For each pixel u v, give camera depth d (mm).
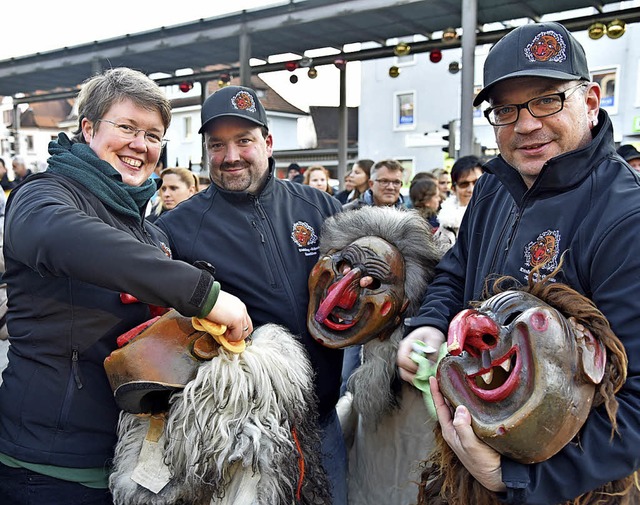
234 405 1015
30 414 1157
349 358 1727
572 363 820
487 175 1398
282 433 1038
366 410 1429
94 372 1179
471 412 864
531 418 797
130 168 1272
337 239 1485
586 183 1023
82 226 958
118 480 1092
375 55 7051
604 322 883
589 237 973
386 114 16422
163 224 1721
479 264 1277
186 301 953
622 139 12227
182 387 1030
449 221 2846
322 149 17688
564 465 829
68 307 1145
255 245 1642
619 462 820
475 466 865
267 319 1608
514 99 1043
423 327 1227
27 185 1133
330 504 1201
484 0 5520
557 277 1015
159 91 1273
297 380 1112
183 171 3584
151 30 6840
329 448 1543
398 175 3393
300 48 7230
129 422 1140
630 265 885
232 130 1625
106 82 1232
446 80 15422
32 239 973
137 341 1051
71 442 1158
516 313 893
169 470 1054
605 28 5566
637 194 939
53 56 7883
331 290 1334
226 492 1034
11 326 1210
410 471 1404
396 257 1371
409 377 1178
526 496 825
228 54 7426
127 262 932
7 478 1181
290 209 1757
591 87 1075
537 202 1084
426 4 5582
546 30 1019
